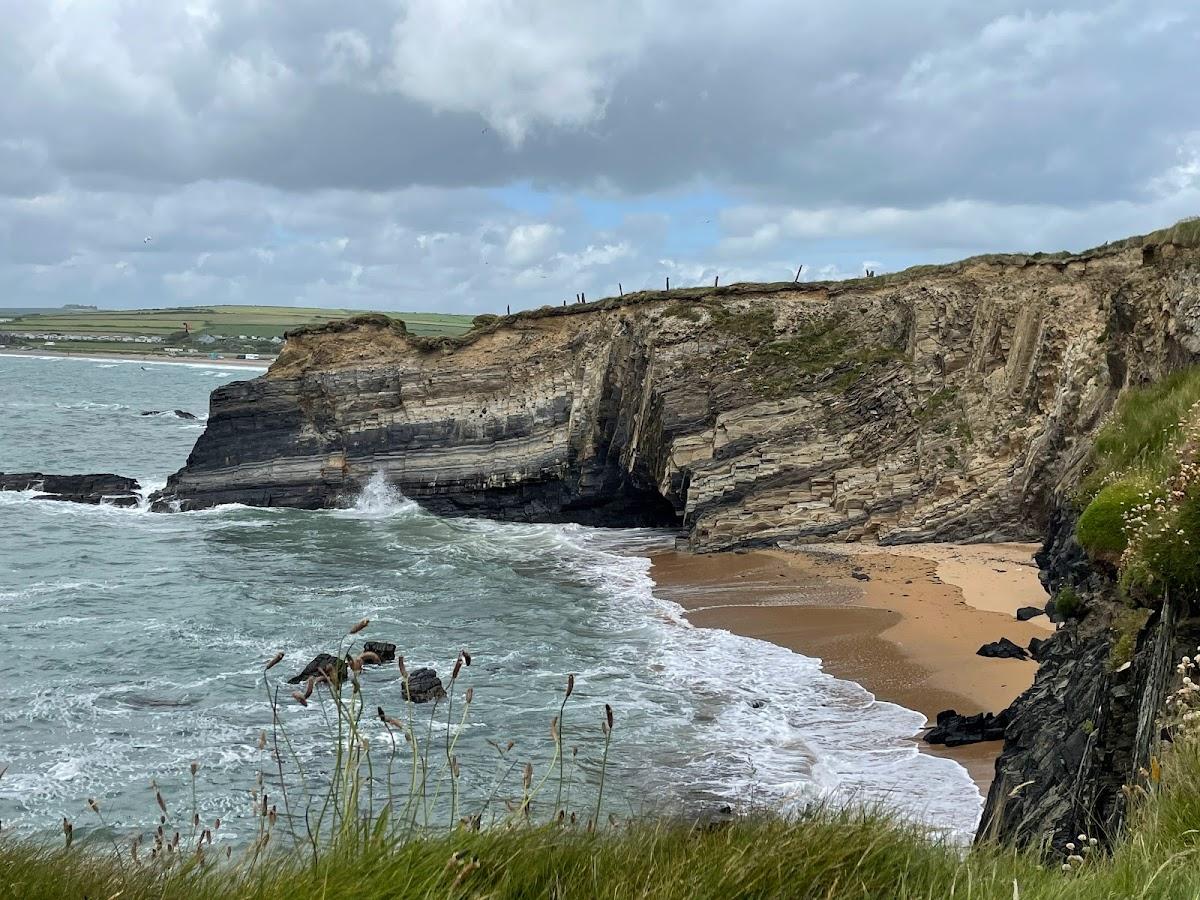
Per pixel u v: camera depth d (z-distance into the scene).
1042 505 42.44
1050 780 12.94
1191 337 24.33
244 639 32.56
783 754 21.91
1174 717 8.81
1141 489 13.91
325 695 26.39
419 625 34.44
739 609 35.97
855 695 26.09
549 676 28.22
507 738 22.67
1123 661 11.95
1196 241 29.06
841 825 6.53
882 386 49.22
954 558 41.09
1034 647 28.08
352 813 6.04
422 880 5.34
